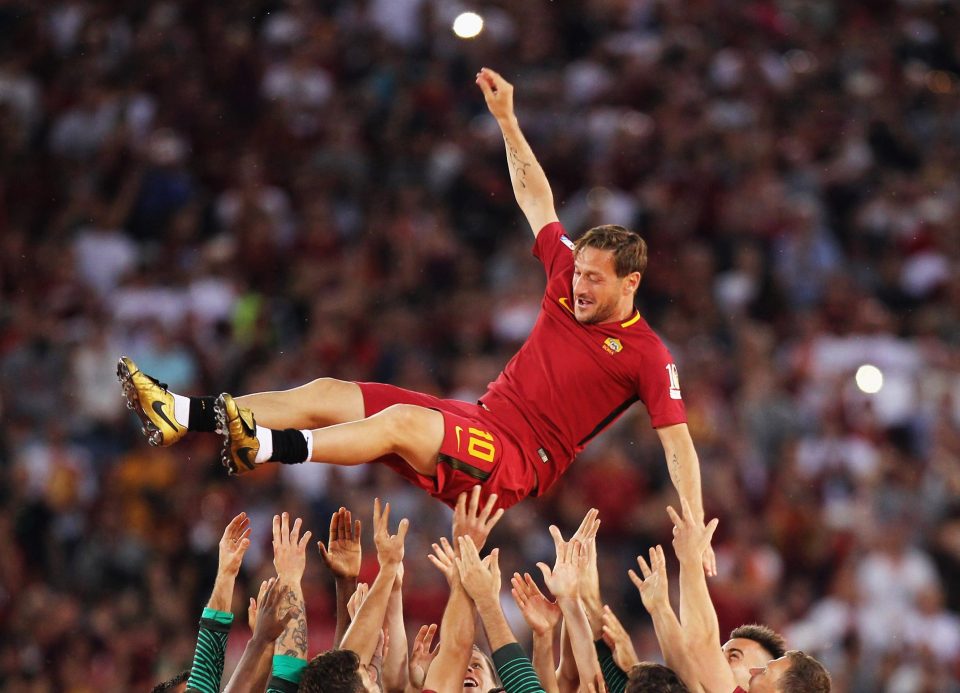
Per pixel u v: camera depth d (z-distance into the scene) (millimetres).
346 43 51406
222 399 15062
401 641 16797
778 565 36812
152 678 32781
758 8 55656
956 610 37094
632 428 37594
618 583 34625
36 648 33188
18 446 38000
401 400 17359
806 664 15258
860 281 47281
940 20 58125
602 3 53781
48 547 36031
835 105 52844
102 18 50781
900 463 40344
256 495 36562
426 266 44000
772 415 39812
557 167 48188
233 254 43906
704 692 15328
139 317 42062
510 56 51562
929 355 43594
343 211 46062
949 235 48406
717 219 46906
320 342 41000
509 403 17547
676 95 50406
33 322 41719
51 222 46281
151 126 48188
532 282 43250
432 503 35344
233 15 51969
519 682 15062
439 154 47812
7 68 48969
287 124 48781
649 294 44594
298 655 15969
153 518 36531
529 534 34656
